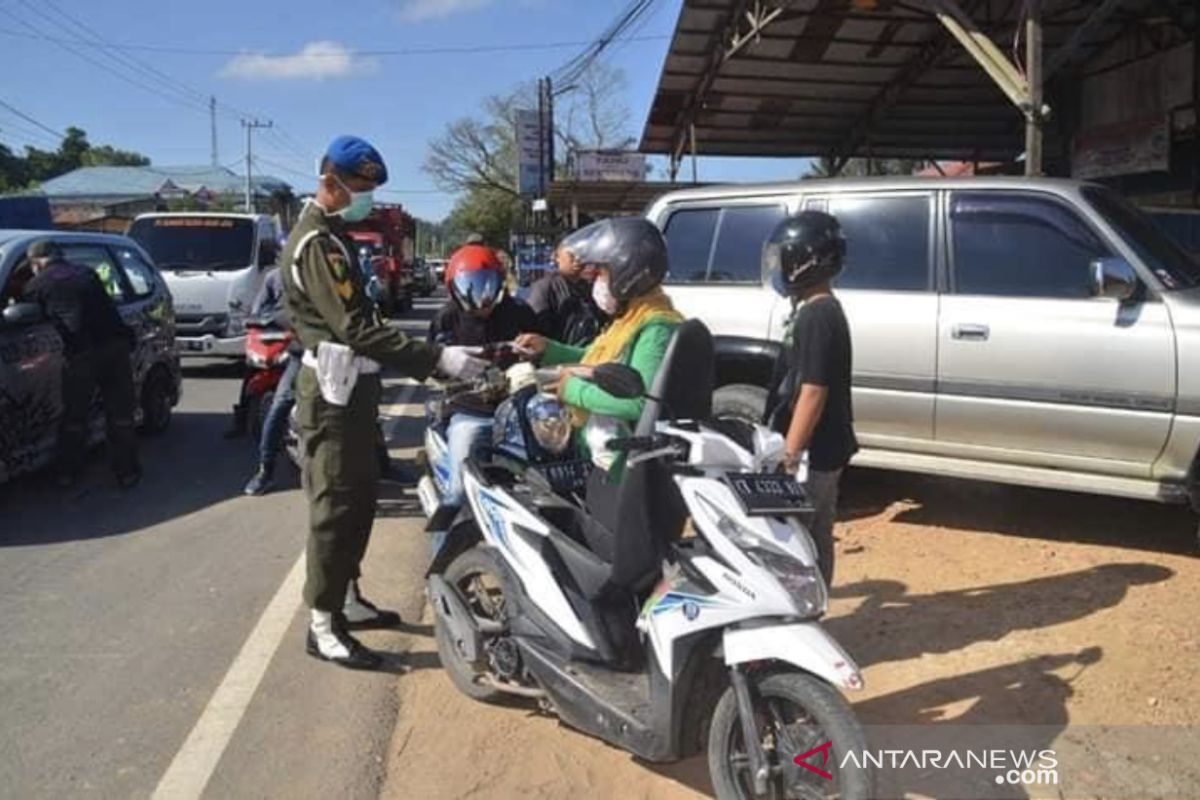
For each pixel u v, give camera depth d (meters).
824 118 16.73
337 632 4.56
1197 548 5.84
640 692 3.54
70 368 7.32
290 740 3.91
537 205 26.17
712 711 3.39
